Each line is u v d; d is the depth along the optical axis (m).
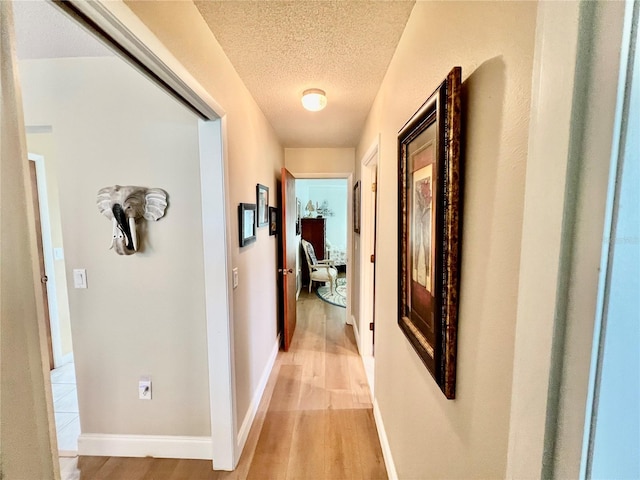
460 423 0.77
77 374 1.74
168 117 1.61
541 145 0.42
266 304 2.65
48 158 2.75
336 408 2.22
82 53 1.55
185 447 1.75
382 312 1.86
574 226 0.37
